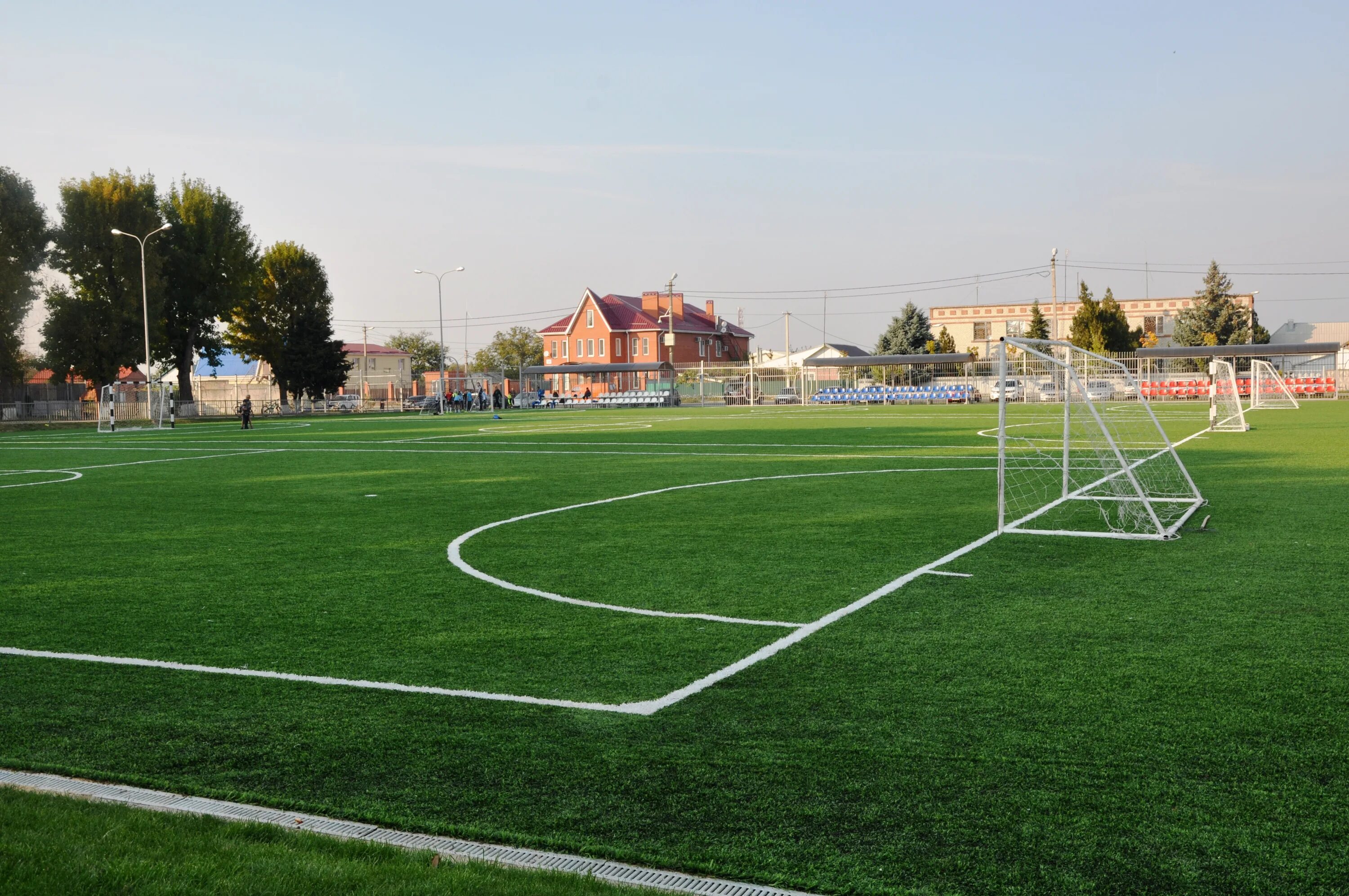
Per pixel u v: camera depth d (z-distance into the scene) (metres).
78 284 54.31
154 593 8.00
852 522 11.49
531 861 3.41
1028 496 13.77
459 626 6.81
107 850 3.39
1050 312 84.75
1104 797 3.85
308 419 54.78
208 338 61.09
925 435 28.42
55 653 6.24
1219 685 5.20
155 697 5.34
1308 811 3.69
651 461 20.81
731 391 70.31
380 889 3.09
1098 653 5.86
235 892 3.06
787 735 4.59
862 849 3.46
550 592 7.89
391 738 4.66
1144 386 56.28
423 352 133.62
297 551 9.98
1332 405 43.28
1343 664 5.53
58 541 10.79
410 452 24.75
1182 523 10.65
